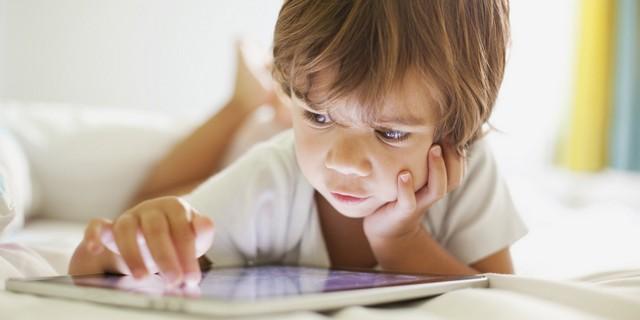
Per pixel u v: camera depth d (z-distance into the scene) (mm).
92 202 1758
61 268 843
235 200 882
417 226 878
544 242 1410
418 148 748
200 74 2691
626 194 2666
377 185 750
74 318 483
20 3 2469
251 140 1770
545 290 608
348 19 695
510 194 1006
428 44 701
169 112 2654
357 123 704
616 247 1354
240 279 648
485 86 769
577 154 2758
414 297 593
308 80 703
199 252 656
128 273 693
